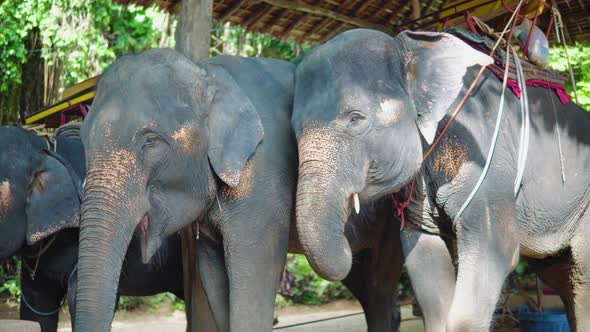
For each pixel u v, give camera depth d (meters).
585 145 4.83
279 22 7.92
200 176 4.24
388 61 4.17
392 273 5.50
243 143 4.28
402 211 4.55
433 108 4.15
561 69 8.34
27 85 11.76
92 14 11.77
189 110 4.16
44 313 5.77
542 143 4.61
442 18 5.40
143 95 4.08
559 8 7.26
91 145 3.97
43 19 11.25
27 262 5.61
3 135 5.39
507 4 5.16
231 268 4.34
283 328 8.85
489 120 4.36
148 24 12.56
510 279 10.44
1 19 11.22
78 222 5.34
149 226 4.13
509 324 8.35
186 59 4.30
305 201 3.89
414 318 9.09
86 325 3.72
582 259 4.82
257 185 4.36
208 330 5.18
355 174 3.98
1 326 3.69
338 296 11.77
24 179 5.31
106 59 11.98
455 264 6.97
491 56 4.55
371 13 8.09
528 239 4.67
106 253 3.80
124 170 3.92
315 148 3.95
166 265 5.77
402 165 4.12
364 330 8.59
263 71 4.68
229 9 7.47
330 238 3.87
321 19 7.99
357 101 4.01
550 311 7.05
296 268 11.59
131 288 5.81
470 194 4.25
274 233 4.39
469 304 4.20
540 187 4.59
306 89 4.16
